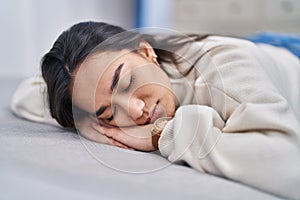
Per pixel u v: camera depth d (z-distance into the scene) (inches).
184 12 105.5
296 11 94.7
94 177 18.8
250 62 27.4
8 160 20.1
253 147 21.9
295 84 36.5
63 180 18.1
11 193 16.6
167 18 107.7
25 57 81.8
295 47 51.1
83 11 94.8
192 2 104.0
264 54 33.0
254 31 99.0
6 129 29.8
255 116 22.9
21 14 80.8
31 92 37.4
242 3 99.0
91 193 17.1
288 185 20.5
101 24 29.3
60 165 20.0
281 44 52.1
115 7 106.7
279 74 34.7
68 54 27.3
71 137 27.5
